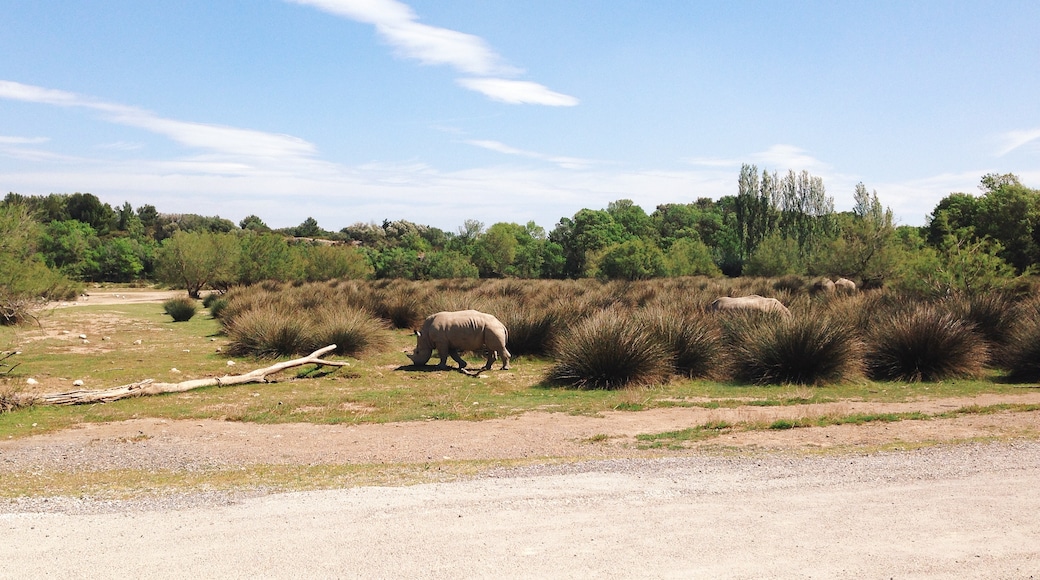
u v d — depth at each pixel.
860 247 33.69
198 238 47.97
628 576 4.13
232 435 9.00
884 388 12.03
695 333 13.70
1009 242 35.50
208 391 12.40
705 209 131.50
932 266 20.36
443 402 11.23
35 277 19.50
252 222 126.06
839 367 12.62
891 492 5.66
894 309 15.80
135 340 19.75
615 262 58.50
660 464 6.81
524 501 5.57
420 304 23.28
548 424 9.45
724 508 5.33
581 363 12.73
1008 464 6.49
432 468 6.90
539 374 14.13
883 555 4.38
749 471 6.44
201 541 4.73
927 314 13.68
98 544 4.69
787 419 9.19
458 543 4.66
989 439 7.76
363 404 11.14
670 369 13.00
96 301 39.53
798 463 6.73
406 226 122.50
